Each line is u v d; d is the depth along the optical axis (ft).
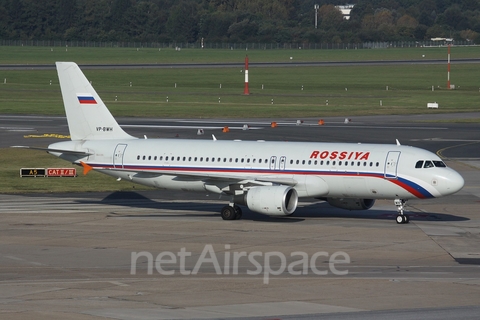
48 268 370.73
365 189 506.48
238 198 517.14
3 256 399.44
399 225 500.33
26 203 591.78
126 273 359.05
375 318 275.59
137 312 284.00
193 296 311.68
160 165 552.00
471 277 349.00
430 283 335.67
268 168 525.75
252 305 296.10
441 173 489.26
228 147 545.44
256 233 467.52
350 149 515.91
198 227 490.08
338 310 287.69
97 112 580.30
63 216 531.09
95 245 429.38
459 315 280.51
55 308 289.94
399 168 495.41
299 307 292.61
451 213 552.82
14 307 291.38
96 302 300.40
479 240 447.01
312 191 516.73
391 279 344.49
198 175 520.83
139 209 567.59
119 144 567.18
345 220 520.42
